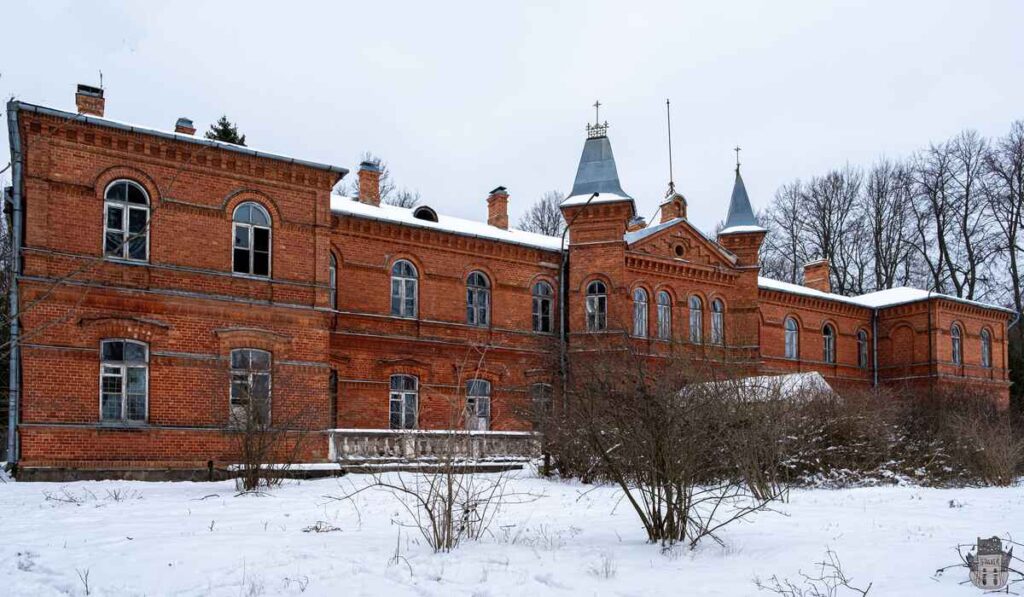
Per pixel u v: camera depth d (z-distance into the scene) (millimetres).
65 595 8922
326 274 25203
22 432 20266
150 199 22594
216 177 23625
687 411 12164
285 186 24766
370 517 14586
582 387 15297
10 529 12914
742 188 40719
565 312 34781
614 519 14664
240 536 12102
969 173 57844
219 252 23469
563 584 9031
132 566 9984
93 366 21281
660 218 39406
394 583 9148
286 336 24141
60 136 21359
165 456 22000
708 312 37812
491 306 33188
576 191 35312
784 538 12242
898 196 62688
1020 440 26422
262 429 19672
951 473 25312
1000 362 50219
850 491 21703
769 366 42781
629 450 12203
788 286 44781
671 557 10672
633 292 35250
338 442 24125
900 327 47781
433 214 33406
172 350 22391
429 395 31141
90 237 21594
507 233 35406
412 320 31062
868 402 26125
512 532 12906
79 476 20812
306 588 8945
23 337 7582
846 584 8867
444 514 11648
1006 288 56438
